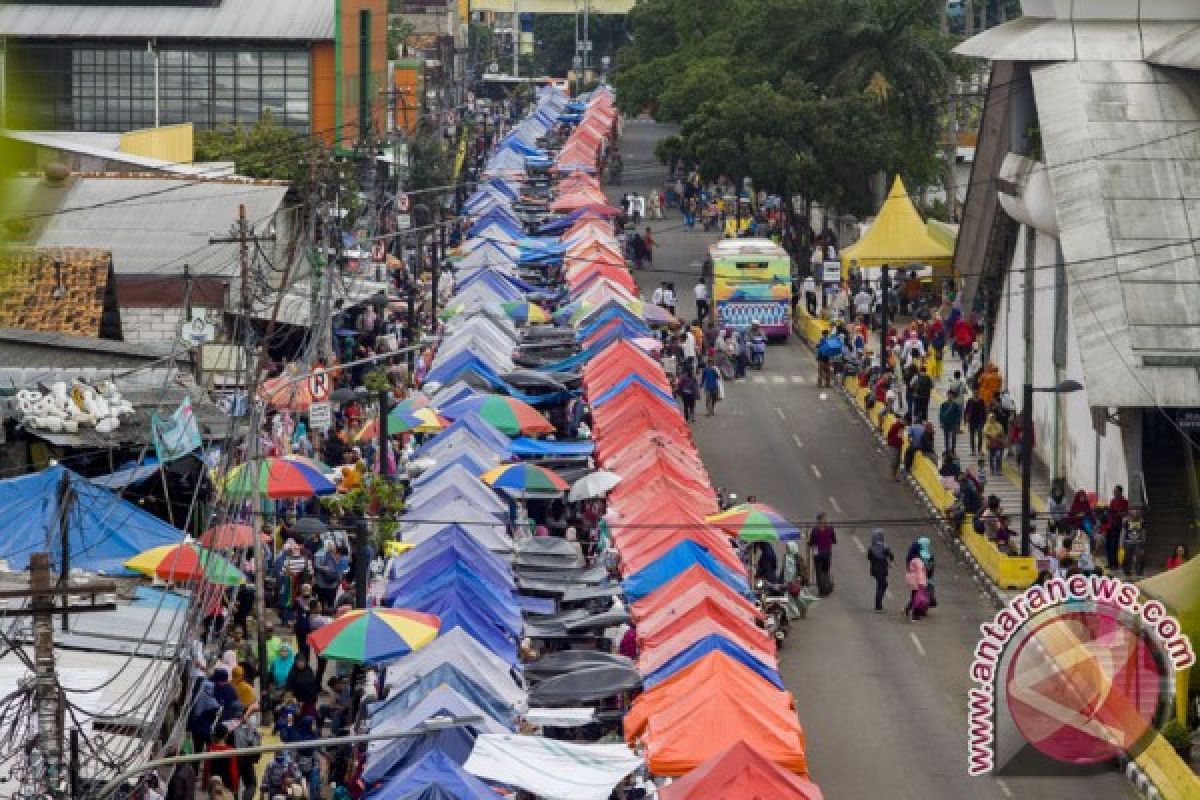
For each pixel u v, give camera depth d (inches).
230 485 3676.2
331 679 3380.9
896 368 5999.0
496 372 5221.5
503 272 6855.3
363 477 4121.6
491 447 4436.5
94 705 2541.8
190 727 2866.6
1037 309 5413.4
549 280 7416.3
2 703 2258.9
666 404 4815.5
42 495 3324.3
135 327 5064.0
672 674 2893.7
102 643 2844.5
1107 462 4677.7
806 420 6033.5
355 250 6815.9
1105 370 4352.9
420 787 2385.6
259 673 3240.7
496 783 2551.7
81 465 3922.2
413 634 2997.0
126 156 6092.5
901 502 5093.5
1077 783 3095.5
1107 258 4564.5
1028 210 5172.2
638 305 6432.1
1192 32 5039.4
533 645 3454.7
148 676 2701.8
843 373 6446.9
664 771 2610.7
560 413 5265.8
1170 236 4621.1
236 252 5255.9
